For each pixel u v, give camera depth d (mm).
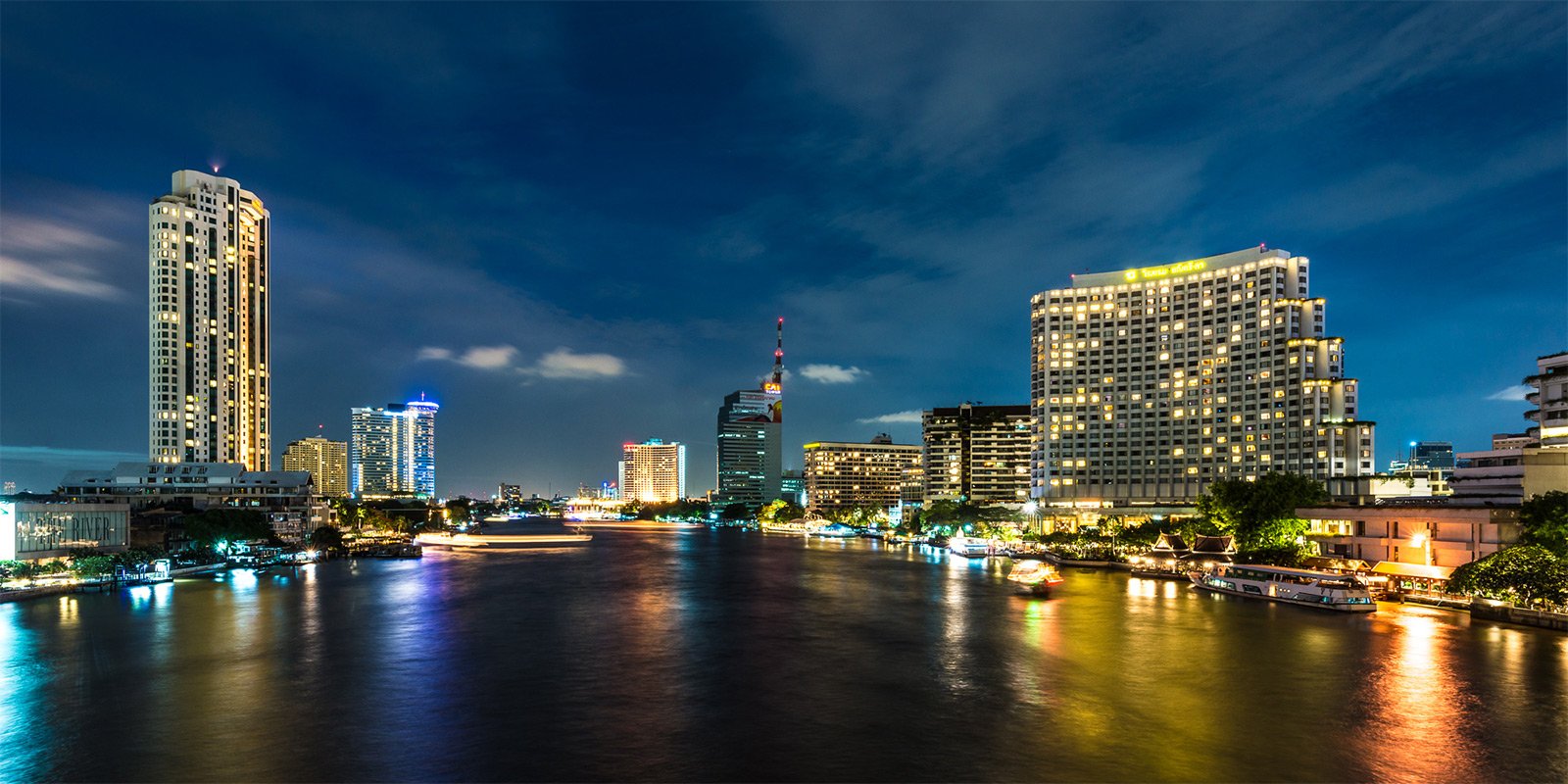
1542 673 77875
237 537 195000
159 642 97000
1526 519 117750
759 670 82750
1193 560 165500
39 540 155750
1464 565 112875
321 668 83688
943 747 60062
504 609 126188
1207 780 53625
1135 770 55344
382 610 124438
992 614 117500
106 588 147625
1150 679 77625
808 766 56625
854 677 79750
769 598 139375
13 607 124938
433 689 75875
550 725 65375
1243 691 73125
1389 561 143250
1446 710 66875
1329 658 85188
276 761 57625
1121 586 151000
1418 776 54094
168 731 63844
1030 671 81250
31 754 59062
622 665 85250
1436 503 155000
